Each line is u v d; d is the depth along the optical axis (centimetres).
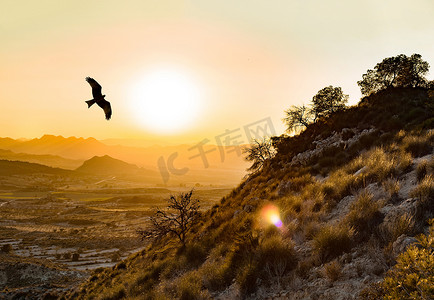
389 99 2402
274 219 1133
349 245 718
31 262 6919
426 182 788
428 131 1366
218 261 1105
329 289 594
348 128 2172
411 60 2902
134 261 2611
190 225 2411
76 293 2762
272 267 789
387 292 458
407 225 649
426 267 368
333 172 1491
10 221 17612
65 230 15025
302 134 2823
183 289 928
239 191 2517
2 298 3881
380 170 1070
